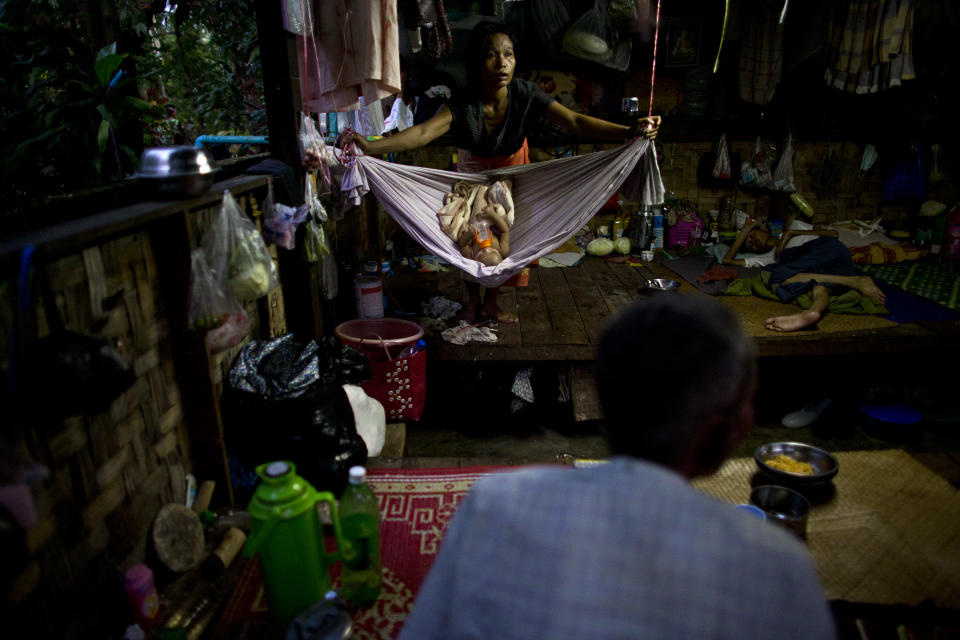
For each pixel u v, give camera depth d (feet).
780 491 6.26
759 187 20.88
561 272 18.40
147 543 6.13
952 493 6.43
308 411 7.40
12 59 10.50
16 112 10.37
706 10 18.78
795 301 15.15
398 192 11.41
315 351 8.04
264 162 9.02
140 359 6.09
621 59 18.20
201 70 18.61
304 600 5.44
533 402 13.32
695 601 2.40
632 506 2.59
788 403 14.69
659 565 2.45
